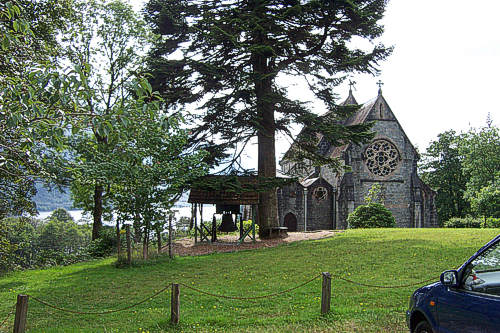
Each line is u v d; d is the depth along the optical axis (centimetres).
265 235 2300
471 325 415
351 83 2209
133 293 1136
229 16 2066
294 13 1980
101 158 1552
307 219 3875
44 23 1855
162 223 1625
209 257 1720
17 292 1207
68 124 689
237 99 2125
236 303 981
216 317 838
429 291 512
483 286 439
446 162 5319
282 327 745
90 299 1090
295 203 3856
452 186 5234
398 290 1023
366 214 2891
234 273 1342
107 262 1766
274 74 2017
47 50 1648
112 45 2602
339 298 974
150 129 1458
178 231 2855
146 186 1536
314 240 2050
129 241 1580
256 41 2145
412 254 1455
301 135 2217
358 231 2389
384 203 3994
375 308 870
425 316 503
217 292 1094
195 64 1969
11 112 596
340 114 2273
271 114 2267
